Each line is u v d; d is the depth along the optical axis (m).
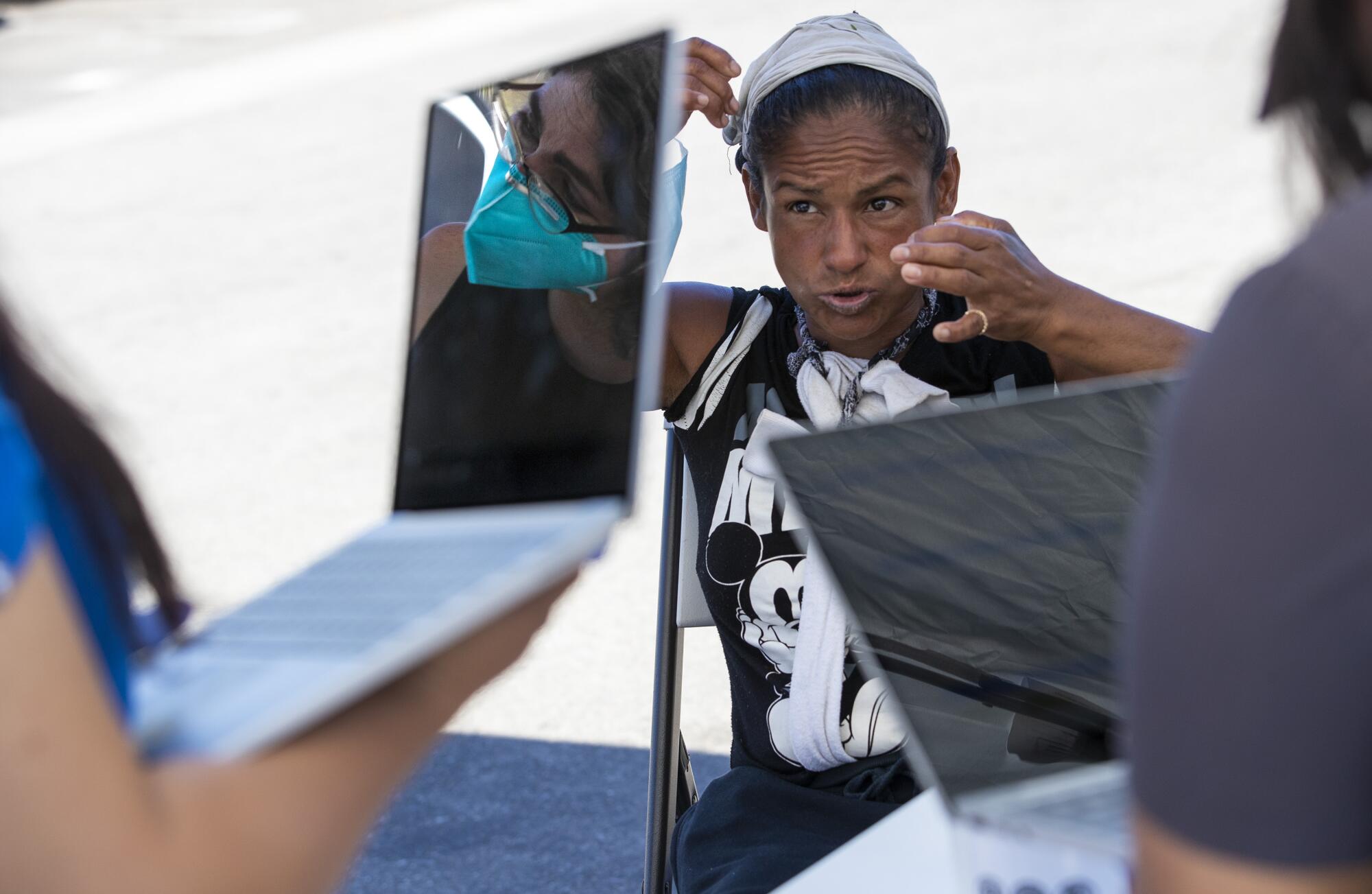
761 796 2.22
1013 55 11.00
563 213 1.55
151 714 1.15
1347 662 0.83
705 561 2.35
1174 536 0.88
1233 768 0.86
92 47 20.05
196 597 1.42
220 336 7.86
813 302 2.29
